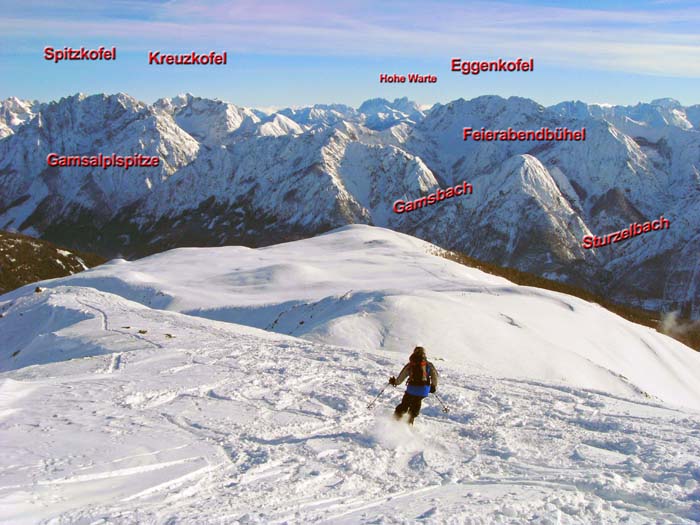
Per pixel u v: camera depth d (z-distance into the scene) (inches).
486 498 294.7
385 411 477.4
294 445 386.3
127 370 641.0
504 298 2133.4
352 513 276.8
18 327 1611.7
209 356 729.0
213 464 341.4
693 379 1984.5
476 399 526.6
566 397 534.0
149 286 3127.5
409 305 1606.8
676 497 293.4
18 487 287.6
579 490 310.0
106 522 255.6
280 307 2218.3
